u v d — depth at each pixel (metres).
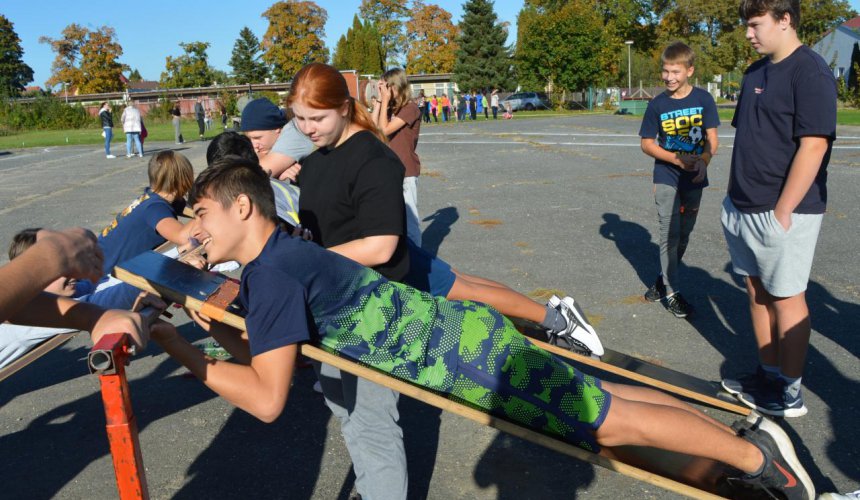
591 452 2.48
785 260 3.41
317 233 2.81
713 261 6.70
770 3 3.30
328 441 3.67
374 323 2.41
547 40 50.75
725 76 65.44
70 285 3.73
